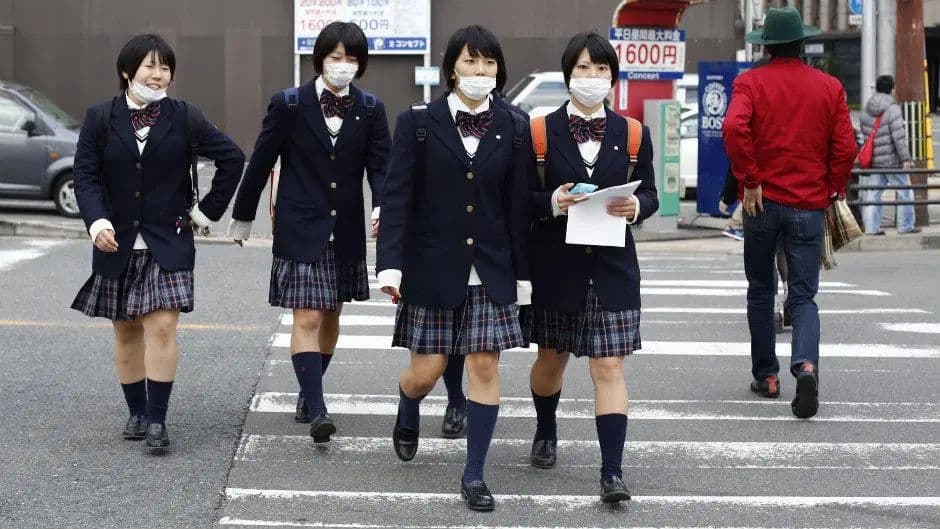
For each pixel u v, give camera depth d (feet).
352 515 19.48
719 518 19.58
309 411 23.12
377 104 23.34
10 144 60.95
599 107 20.38
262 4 103.09
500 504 20.11
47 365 29.76
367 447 23.34
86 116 22.38
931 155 62.95
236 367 29.91
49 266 46.06
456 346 19.75
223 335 33.71
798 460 22.80
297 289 22.71
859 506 20.21
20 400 26.50
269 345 32.48
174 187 22.43
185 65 103.65
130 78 22.15
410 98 103.81
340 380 28.84
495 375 19.80
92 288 22.89
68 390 27.43
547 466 22.15
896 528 19.16
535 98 80.59
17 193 61.11
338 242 23.21
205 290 41.22
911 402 27.20
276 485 20.95
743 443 23.89
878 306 39.58
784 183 25.30
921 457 23.03
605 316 19.97
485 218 19.56
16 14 102.37
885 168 55.88
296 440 23.76
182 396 27.09
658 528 19.07
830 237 26.58
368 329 35.14
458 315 19.79
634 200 19.71
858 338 34.22
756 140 25.45
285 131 22.94
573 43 20.06
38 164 60.95
